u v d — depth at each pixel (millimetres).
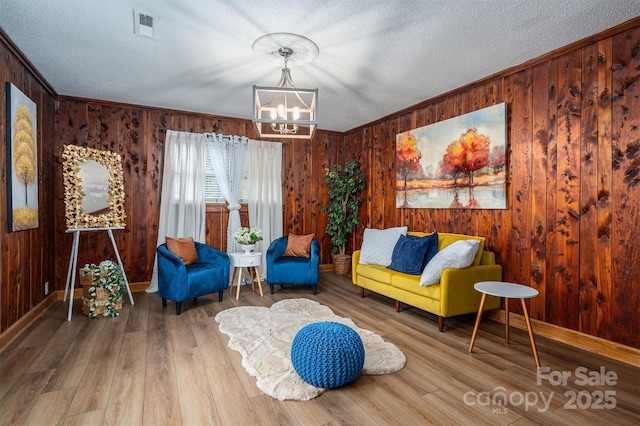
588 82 2621
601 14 2275
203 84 3605
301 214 5527
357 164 5375
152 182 4465
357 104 4258
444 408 1834
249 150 5012
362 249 4148
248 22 2396
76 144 4074
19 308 2902
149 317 3285
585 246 2641
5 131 2617
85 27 2457
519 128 3117
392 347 2580
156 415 1744
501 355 2496
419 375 2189
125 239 4320
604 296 2521
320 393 1958
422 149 4137
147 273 4445
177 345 2607
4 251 2604
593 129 2592
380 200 4984
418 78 3395
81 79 3475
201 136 4672
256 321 3135
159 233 4422
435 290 2947
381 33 2533
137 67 3170
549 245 2879
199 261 4039
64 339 2719
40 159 3451
